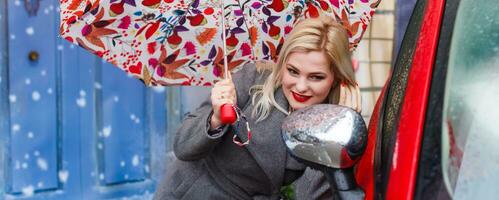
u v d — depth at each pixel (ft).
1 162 19.67
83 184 20.88
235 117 8.80
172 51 10.46
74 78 20.59
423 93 6.19
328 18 9.34
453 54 6.27
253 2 10.51
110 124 21.22
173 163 10.62
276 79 9.59
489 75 6.14
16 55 19.72
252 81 10.03
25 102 19.94
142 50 10.31
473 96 6.07
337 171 6.61
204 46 10.57
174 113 22.11
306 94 9.19
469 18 6.45
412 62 6.64
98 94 20.98
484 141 5.90
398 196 5.83
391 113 6.92
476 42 6.30
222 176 10.09
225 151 9.87
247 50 10.77
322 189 9.14
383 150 6.71
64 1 9.68
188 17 10.32
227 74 9.20
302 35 9.03
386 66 22.93
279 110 9.69
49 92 20.25
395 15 23.00
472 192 5.71
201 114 9.68
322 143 6.42
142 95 21.67
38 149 20.18
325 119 6.52
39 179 20.25
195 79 10.74
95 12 9.71
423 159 5.90
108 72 21.12
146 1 9.88
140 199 21.74
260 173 9.92
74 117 20.65
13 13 19.63
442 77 6.17
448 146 5.89
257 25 10.67
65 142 20.54
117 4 9.77
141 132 21.70
